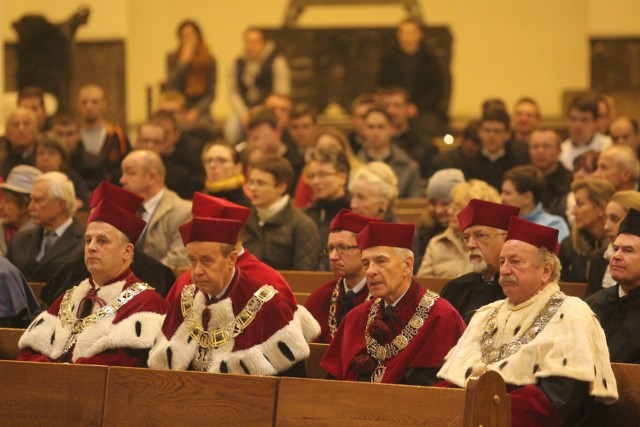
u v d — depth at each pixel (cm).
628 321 947
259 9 3347
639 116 2803
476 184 1248
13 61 2852
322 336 1059
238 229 921
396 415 811
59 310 991
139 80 3173
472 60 3262
